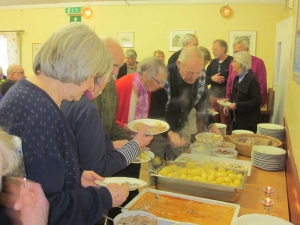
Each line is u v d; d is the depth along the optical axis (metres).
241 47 4.05
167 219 1.23
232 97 3.47
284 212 1.39
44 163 0.89
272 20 5.33
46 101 0.94
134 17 5.98
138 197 1.43
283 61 3.86
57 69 0.97
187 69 2.02
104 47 1.09
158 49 5.95
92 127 1.26
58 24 6.48
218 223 1.25
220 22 5.56
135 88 2.05
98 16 6.16
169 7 5.78
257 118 3.29
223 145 2.27
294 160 1.68
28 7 6.56
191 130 2.35
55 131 0.93
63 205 0.91
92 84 1.08
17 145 0.61
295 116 1.98
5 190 0.56
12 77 4.50
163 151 2.01
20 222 0.58
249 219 1.22
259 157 1.95
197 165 1.81
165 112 2.13
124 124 2.07
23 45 6.76
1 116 0.88
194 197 1.43
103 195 1.04
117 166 1.38
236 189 1.42
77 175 1.04
